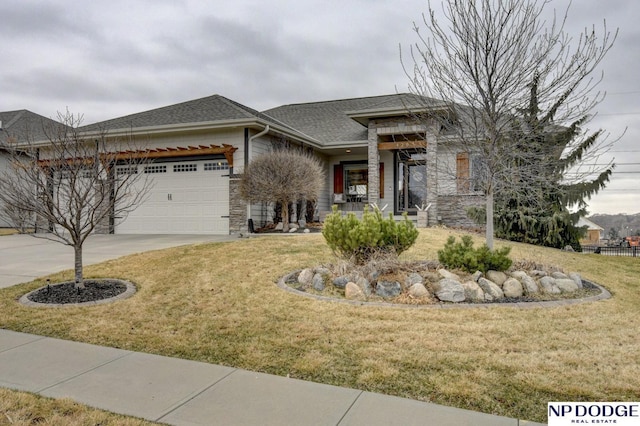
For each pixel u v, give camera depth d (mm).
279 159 13016
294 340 4520
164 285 6887
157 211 15438
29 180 7059
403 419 2943
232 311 5547
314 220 16234
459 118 7020
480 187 7332
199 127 14367
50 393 3402
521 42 6262
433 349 4176
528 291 6219
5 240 14016
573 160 9227
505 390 3350
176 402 3240
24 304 6078
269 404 3197
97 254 10195
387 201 17047
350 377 3666
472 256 6512
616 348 4164
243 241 10633
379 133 15297
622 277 8164
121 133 14594
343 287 6348
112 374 3807
